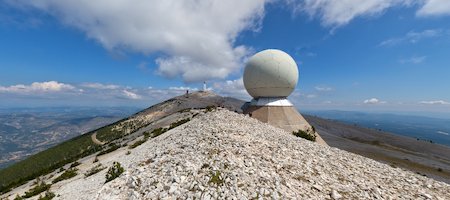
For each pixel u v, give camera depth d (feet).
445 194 47.21
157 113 348.38
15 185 113.39
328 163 54.54
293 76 135.03
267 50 141.38
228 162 42.47
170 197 32.71
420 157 153.79
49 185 71.67
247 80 142.00
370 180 48.14
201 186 34.17
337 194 36.47
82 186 55.16
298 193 34.91
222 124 81.61
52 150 237.86
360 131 255.91
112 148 129.18
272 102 136.67
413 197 42.50
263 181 36.50
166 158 47.29
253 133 72.43
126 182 38.14
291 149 60.59
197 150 51.47
